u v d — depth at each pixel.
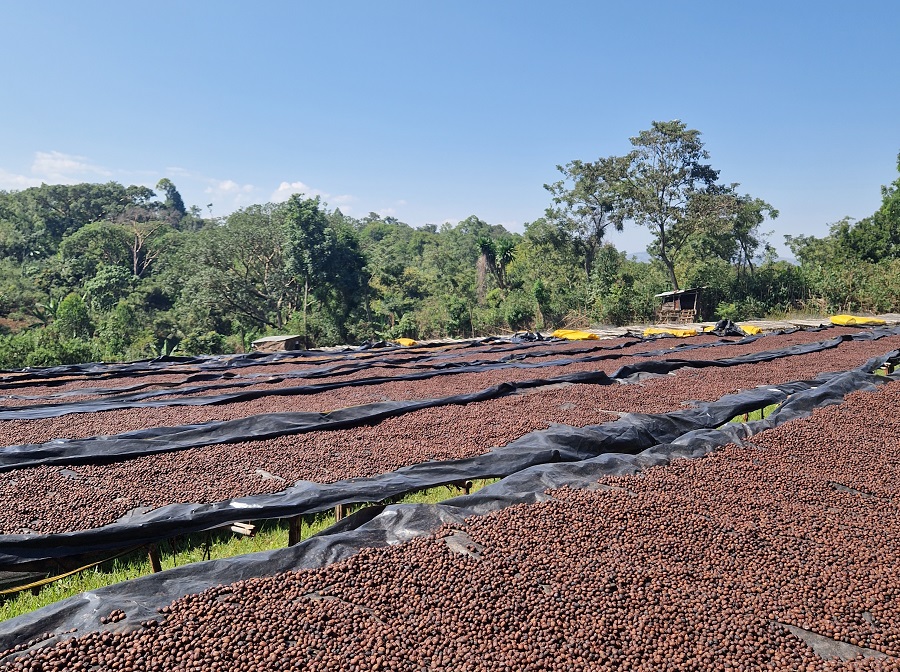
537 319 35.19
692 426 8.73
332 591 4.27
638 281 36.84
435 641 3.73
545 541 4.94
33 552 5.12
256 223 39.91
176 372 15.70
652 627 3.86
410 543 4.91
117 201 68.44
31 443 8.05
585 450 7.68
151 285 44.59
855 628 3.89
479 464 6.99
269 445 7.77
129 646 3.71
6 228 55.75
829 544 4.96
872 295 30.61
